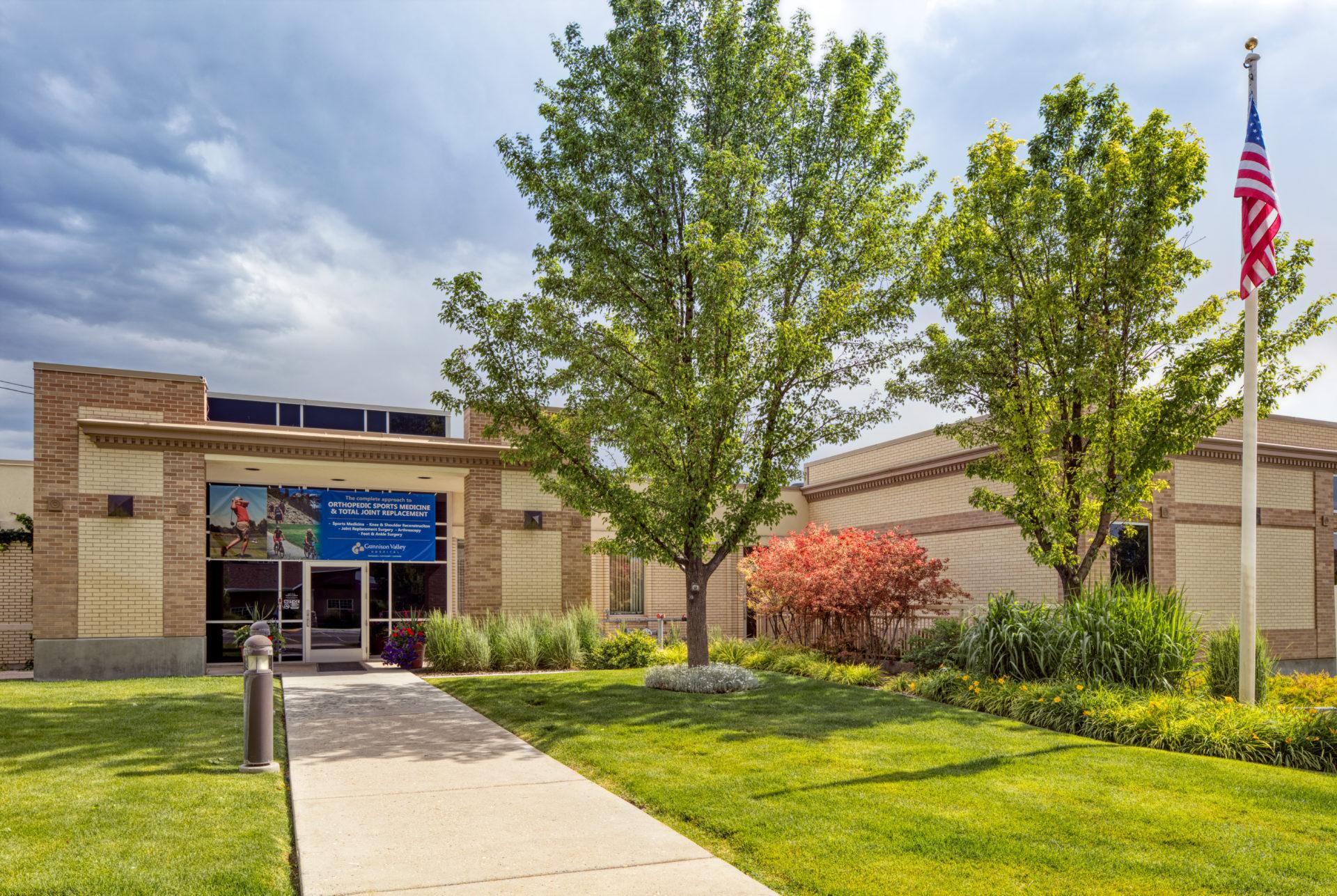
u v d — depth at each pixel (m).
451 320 14.15
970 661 13.43
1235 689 12.27
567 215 13.99
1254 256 11.53
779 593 20.27
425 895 5.07
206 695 13.20
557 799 7.24
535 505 20.75
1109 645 12.21
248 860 5.48
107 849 5.62
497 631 18.55
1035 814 6.68
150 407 18.11
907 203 14.55
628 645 18.81
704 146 14.08
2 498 22.75
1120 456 14.16
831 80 14.55
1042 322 14.30
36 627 16.81
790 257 14.19
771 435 14.49
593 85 14.55
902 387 16.06
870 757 8.73
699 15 14.61
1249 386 11.48
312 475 20.30
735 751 8.99
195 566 17.89
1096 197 13.75
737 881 5.32
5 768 7.96
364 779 7.93
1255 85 11.84
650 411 14.04
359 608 21.34
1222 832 6.29
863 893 5.10
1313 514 22.16
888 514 24.17
